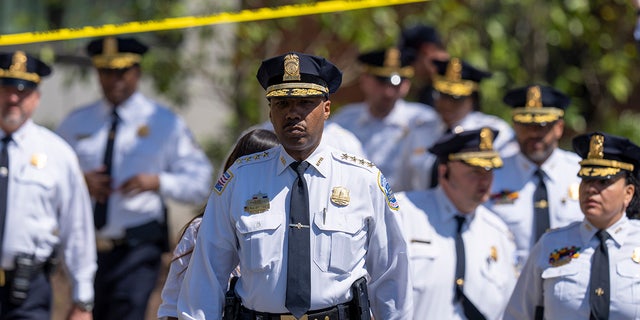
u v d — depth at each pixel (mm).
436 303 21516
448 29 39656
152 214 28844
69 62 40344
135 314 28453
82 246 25609
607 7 42156
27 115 25234
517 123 25016
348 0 26234
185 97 40719
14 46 38406
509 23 42125
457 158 21859
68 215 25422
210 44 40125
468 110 30047
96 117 29375
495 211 24797
